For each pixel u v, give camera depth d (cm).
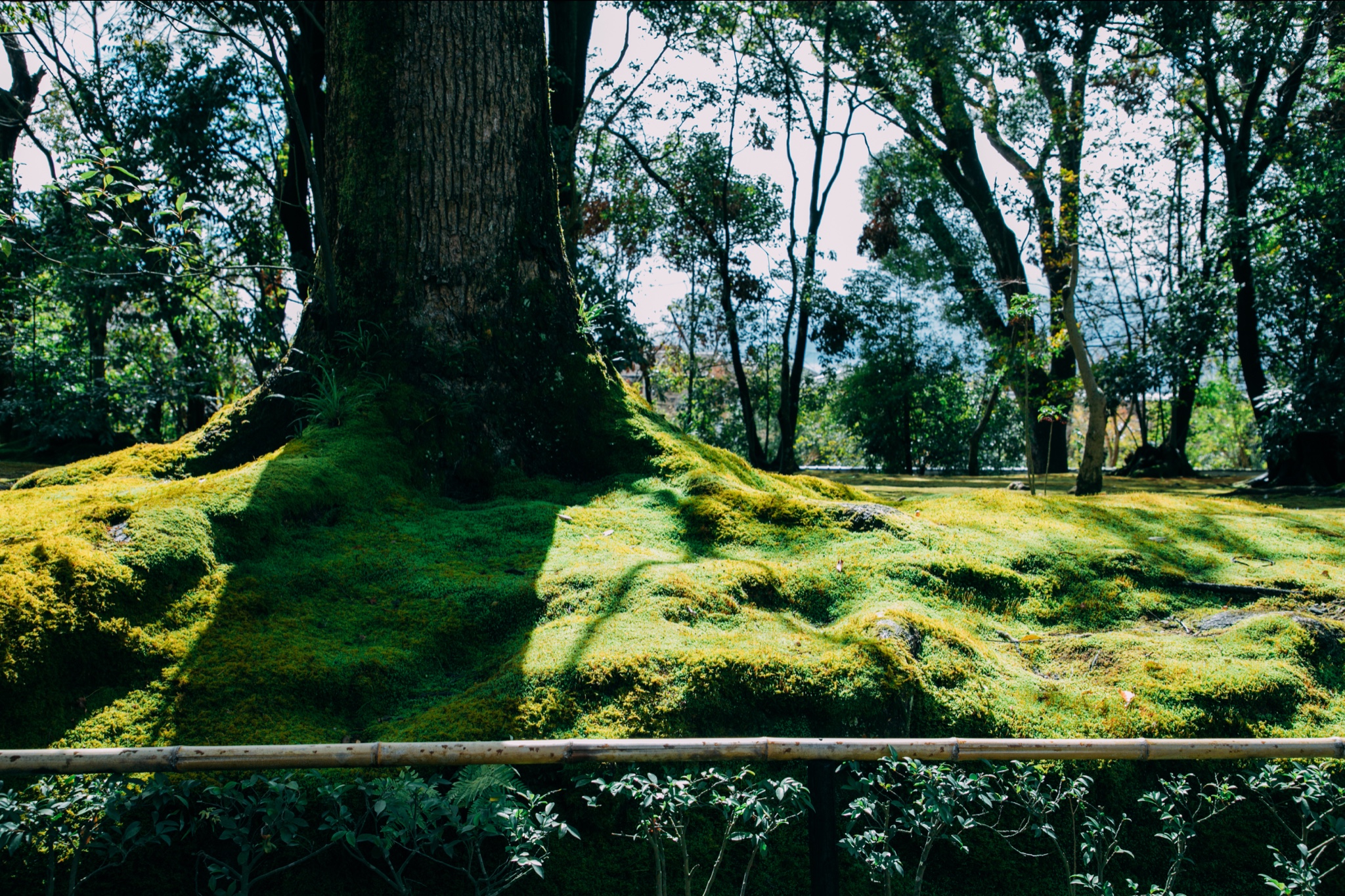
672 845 257
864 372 2230
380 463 414
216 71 1262
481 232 484
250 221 1322
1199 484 1416
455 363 464
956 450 2214
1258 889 280
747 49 1723
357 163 481
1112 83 1492
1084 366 968
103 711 259
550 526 400
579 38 1330
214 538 326
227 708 264
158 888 229
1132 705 309
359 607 325
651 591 329
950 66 1658
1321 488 1184
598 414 502
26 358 1365
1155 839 284
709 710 277
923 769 239
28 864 223
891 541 416
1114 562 420
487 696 273
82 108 1276
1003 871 273
